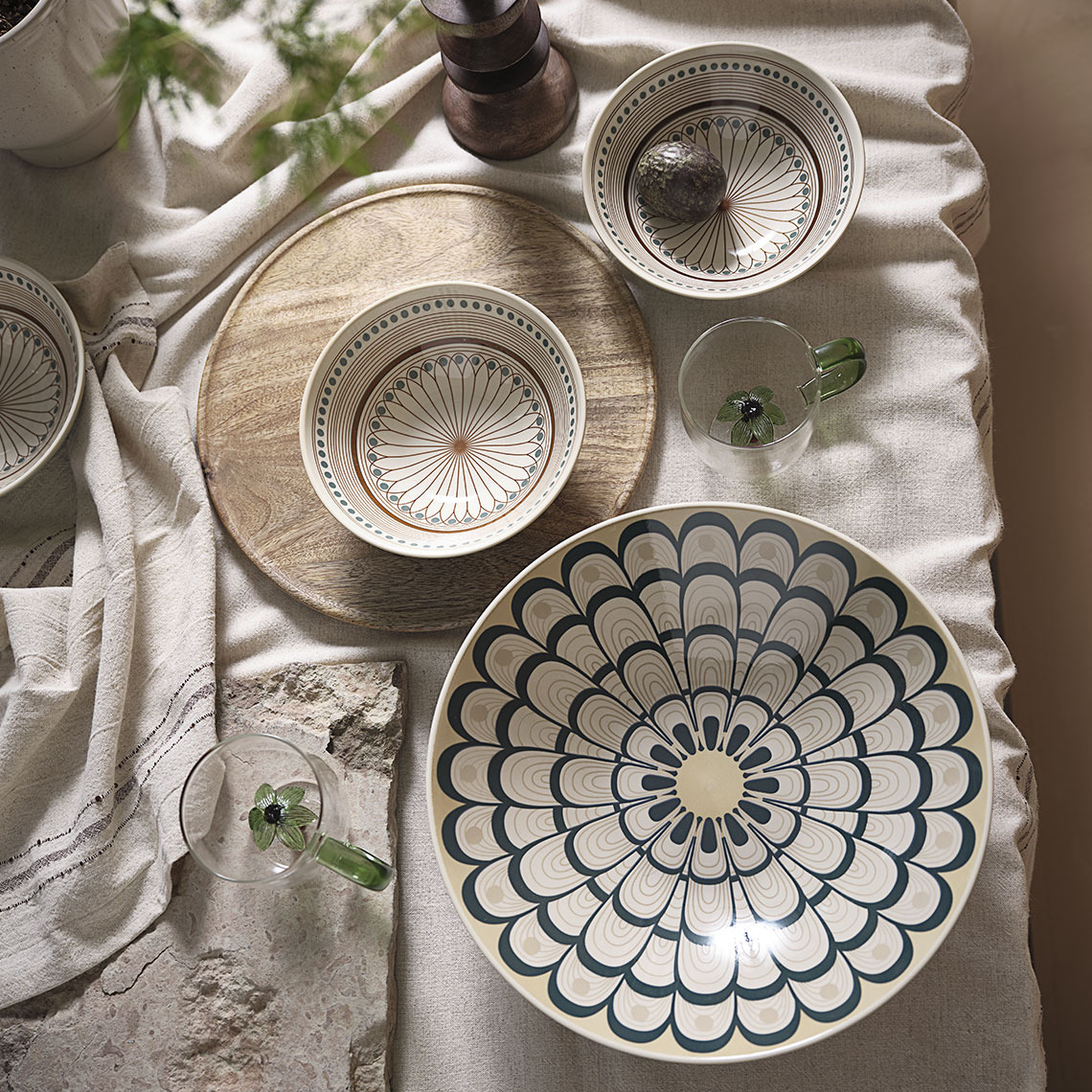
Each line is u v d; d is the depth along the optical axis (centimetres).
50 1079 79
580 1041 79
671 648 83
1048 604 118
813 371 85
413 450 90
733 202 94
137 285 99
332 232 98
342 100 98
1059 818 114
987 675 84
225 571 92
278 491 91
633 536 79
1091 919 111
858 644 79
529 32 87
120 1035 79
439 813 74
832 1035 70
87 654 87
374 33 99
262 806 77
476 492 89
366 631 89
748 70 92
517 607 79
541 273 94
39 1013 81
